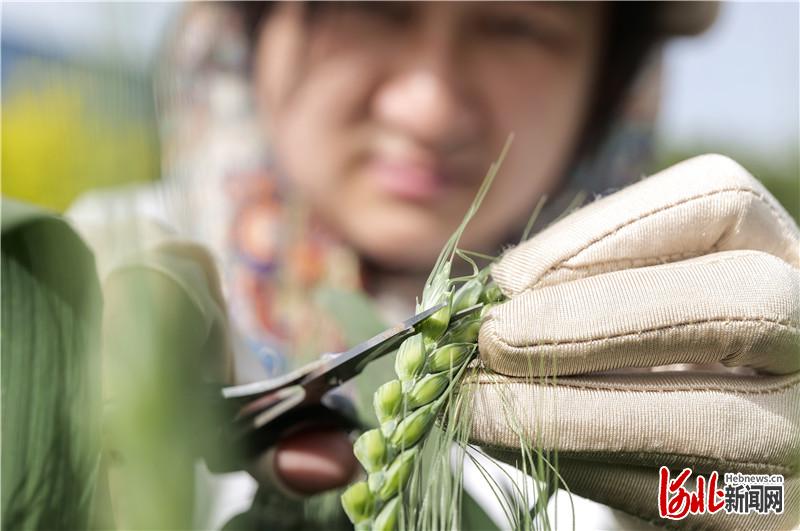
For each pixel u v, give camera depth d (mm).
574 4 706
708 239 270
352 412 369
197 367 306
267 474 358
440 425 248
